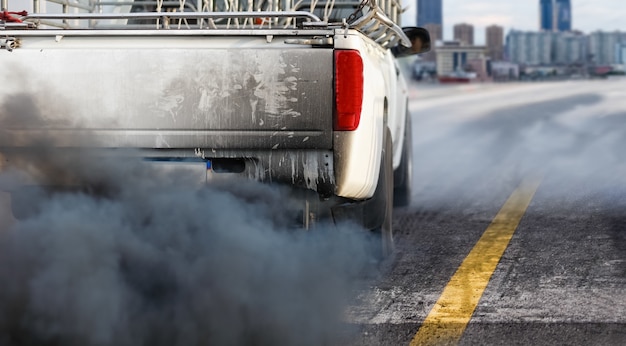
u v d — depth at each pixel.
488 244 7.16
